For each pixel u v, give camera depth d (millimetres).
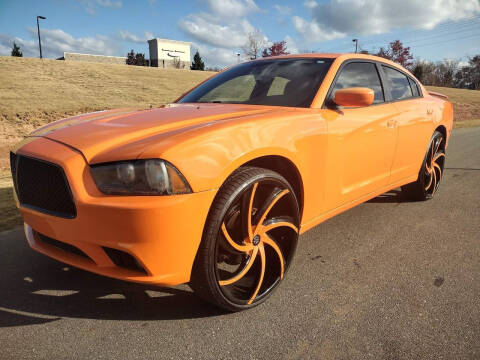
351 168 2666
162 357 1674
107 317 1966
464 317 1950
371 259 2641
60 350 1715
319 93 2551
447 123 4113
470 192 4414
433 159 3969
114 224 1624
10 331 1843
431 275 2406
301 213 2354
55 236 1806
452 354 1677
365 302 2096
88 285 2279
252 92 2777
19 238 2953
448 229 3221
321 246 2855
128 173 1635
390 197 4176
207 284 1815
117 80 22859
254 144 1909
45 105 14023
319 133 2326
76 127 2098
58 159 1758
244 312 2014
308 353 1692
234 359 1661
